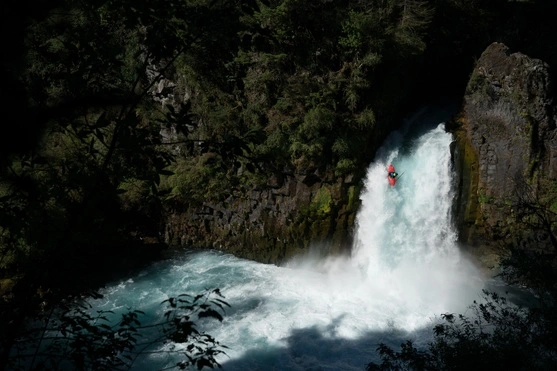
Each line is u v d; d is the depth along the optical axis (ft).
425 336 66.64
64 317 20.85
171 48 21.25
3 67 39.50
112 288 78.02
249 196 86.07
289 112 82.28
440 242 86.22
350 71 82.33
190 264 85.92
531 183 83.25
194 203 89.97
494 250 85.35
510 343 29.76
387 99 88.28
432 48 101.04
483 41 104.32
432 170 86.53
